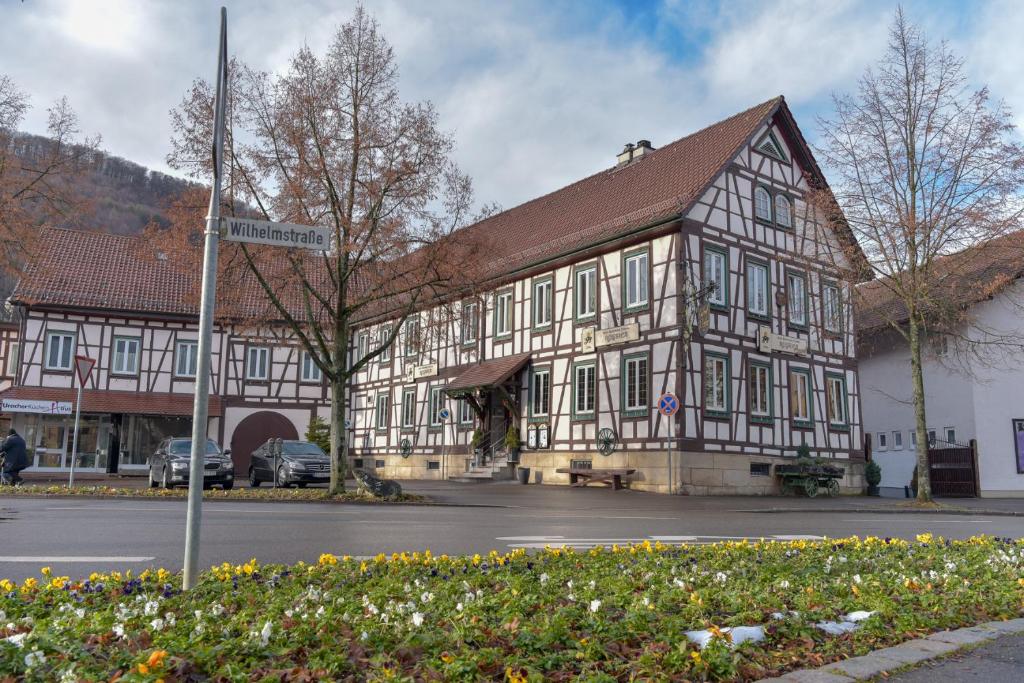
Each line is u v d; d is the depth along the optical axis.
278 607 5.34
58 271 39.09
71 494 18.69
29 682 3.71
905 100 23.16
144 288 40.09
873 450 37.97
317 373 43.34
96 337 38.59
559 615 5.08
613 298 28.11
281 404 42.44
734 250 27.72
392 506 18.59
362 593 6.21
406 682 3.84
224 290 20.05
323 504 18.64
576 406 29.06
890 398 36.78
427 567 7.52
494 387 31.12
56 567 8.27
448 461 35.50
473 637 4.71
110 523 12.69
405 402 39.41
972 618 6.09
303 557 9.29
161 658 3.78
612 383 27.64
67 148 26.33
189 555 6.11
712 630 4.93
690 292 25.92
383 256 20.20
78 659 4.00
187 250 19.34
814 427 29.50
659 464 25.44
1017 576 7.86
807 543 10.19
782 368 28.73
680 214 25.84
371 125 19.94
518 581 6.57
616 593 6.18
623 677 4.28
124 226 52.19
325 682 3.82
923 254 23.16
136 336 39.28
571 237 30.88
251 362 41.97
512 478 30.89
